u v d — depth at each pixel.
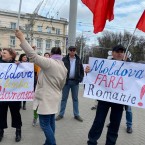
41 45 74.12
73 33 11.24
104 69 5.79
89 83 5.86
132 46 75.25
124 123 8.33
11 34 70.06
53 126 5.61
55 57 5.50
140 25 6.16
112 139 5.77
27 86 6.20
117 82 5.73
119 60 5.80
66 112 9.37
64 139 6.59
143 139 6.96
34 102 5.46
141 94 5.66
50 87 5.35
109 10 6.38
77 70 8.30
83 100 12.06
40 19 70.31
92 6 6.30
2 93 6.14
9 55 6.33
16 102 6.21
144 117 9.48
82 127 7.68
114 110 5.75
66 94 8.39
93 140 5.73
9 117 8.19
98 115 5.71
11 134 6.75
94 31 6.32
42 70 5.41
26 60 8.68
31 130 7.15
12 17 69.69
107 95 5.74
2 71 6.16
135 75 5.68
